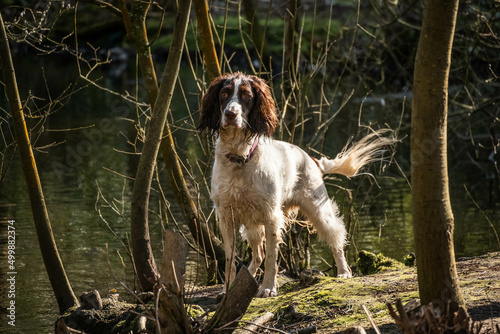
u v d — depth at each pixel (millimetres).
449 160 12539
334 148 12414
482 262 5418
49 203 9375
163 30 28734
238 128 4965
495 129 14008
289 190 5742
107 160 12391
